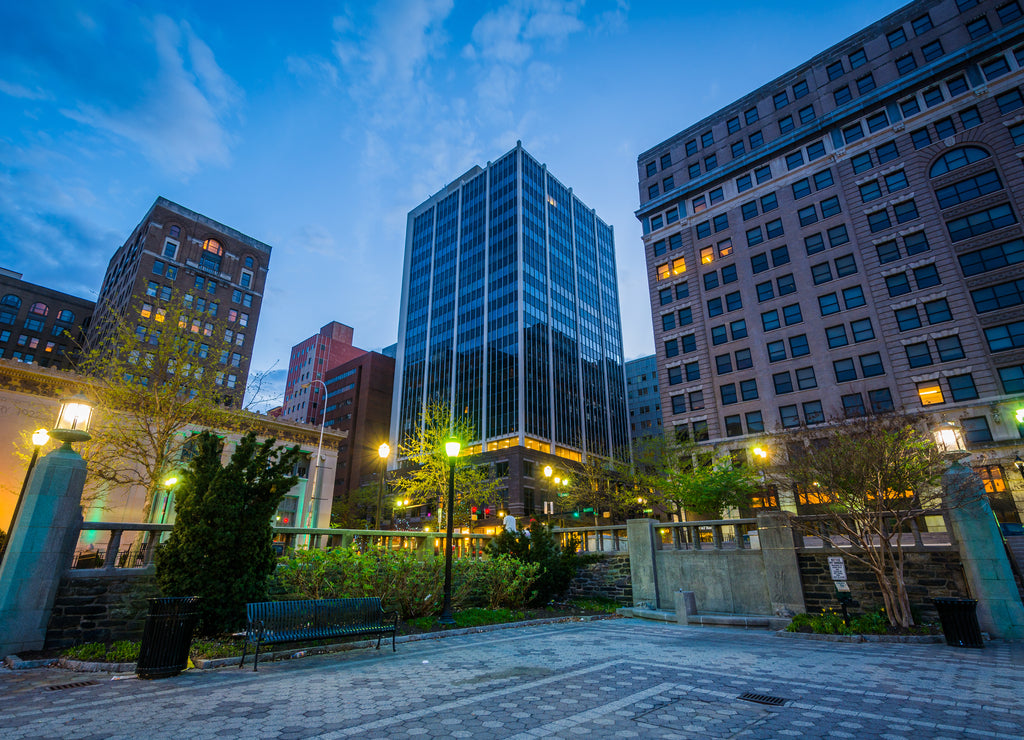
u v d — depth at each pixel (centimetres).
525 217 9206
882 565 1327
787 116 4934
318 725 532
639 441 4694
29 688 699
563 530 2322
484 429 8038
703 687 709
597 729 522
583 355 9569
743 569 1669
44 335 8394
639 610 1756
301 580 1191
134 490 3406
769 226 4756
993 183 3722
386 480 7212
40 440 1489
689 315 5069
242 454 1111
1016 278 3491
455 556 1683
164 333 2475
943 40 4206
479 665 872
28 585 935
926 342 3741
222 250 7544
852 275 4181
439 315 9694
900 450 1419
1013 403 3288
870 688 703
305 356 13362
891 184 4175
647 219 5712
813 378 4194
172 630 786
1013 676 780
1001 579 1245
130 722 541
